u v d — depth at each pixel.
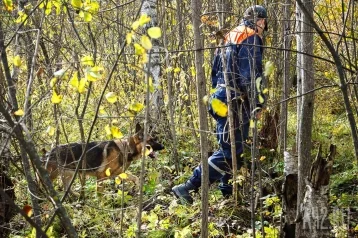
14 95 2.55
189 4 7.46
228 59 4.54
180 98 7.00
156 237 4.34
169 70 5.55
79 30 6.61
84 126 6.32
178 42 7.56
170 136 6.86
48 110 5.06
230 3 5.58
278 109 6.06
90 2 3.55
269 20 5.37
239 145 5.02
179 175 6.21
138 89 6.23
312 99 3.30
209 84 6.59
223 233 4.45
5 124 2.66
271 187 4.75
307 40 3.37
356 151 2.38
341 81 2.21
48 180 2.15
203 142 3.59
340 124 7.54
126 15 7.88
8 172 4.26
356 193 5.07
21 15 3.51
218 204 4.95
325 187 3.13
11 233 4.22
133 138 5.74
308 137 3.31
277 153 5.79
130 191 5.71
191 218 4.72
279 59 5.93
